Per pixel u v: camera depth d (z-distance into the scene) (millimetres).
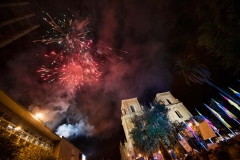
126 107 44344
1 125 8805
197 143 21562
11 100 8773
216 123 29203
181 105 40188
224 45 13523
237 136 7727
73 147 17422
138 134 25672
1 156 6801
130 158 33844
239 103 27062
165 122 25453
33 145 10688
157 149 23547
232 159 4730
